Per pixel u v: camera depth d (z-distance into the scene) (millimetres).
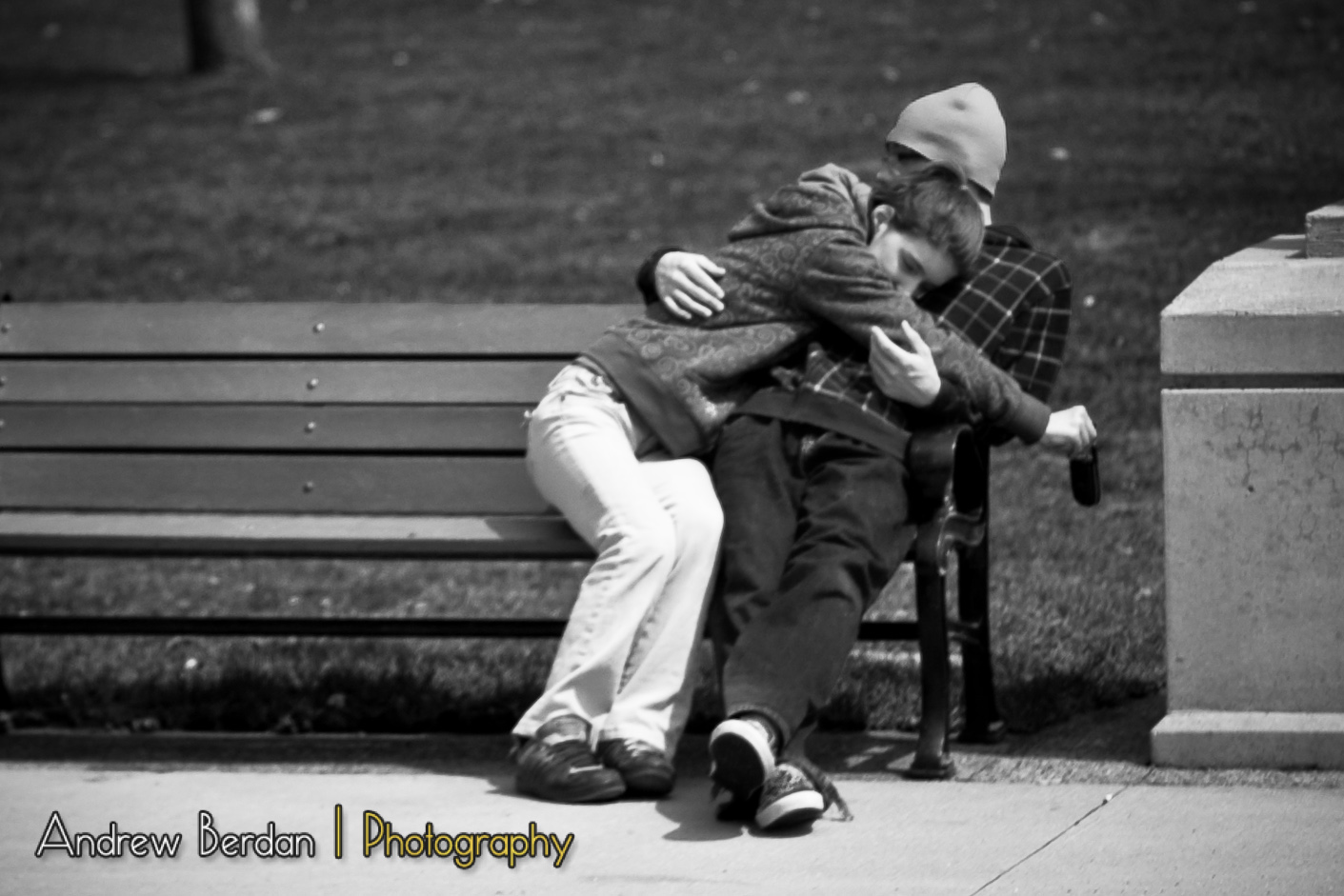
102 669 12008
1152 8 38031
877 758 9695
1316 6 36812
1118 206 24375
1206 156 26812
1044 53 34875
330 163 30969
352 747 10438
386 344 10828
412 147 31672
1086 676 10758
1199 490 9000
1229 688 9102
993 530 14469
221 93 37438
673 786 9266
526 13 43969
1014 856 7969
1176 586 9102
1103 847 8023
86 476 10859
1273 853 7875
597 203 27078
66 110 36969
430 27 43219
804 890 7641
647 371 9641
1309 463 8828
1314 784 8820
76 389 11000
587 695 9055
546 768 8945
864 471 9086
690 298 9734
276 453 10844
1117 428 16844
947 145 10023
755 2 42750
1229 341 8836
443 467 10602
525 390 10625
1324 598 8906
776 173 27953
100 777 9727
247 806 9109
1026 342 10008
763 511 9164
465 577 14578
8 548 10305
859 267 9359
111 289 23953
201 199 29000
